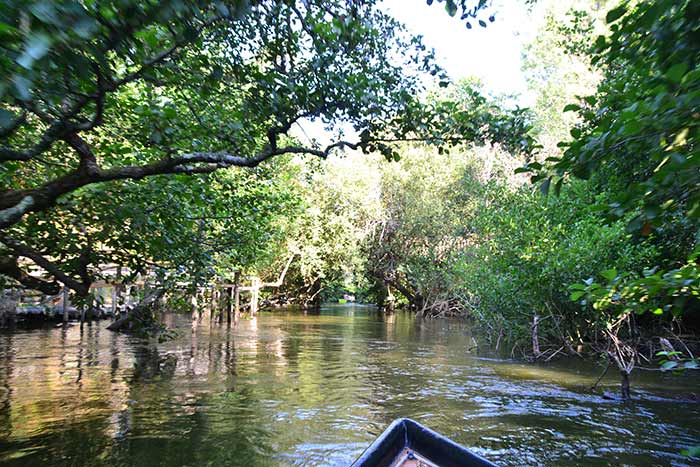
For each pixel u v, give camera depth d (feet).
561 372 43.16
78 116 16.40
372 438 25.27
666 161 8.34
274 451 23.29
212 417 28.40
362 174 111.45
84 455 22.31
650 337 48.01
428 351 56.59
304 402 32.07
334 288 160.45
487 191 57.06
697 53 7.98
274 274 124.26
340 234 110.93
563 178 9.65
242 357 49.88
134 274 29.78
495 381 39.32
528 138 18.39
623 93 10.42
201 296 46.03
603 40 10.24
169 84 17.98
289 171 62.80
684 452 11.33
